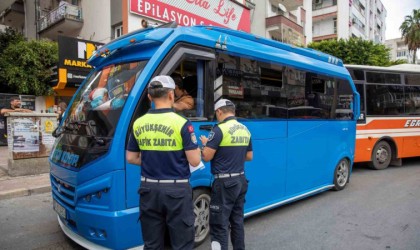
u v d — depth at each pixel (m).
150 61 3.57
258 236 4.62
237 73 4.51
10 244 4.23
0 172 7.87
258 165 4.89
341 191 7.08
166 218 2.70
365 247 4.29
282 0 24.52
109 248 3.42
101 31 15.31
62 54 11.59
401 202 6.30
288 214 5.57
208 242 4.28
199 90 4.04
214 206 3.45
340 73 6.82
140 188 2.73
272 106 5.10
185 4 13.84
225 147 3.45
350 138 7.22
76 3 17.33
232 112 3.62
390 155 9.87
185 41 3.87
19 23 23.78
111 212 3.33
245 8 17.36
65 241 4.34
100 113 3.64
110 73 4.00
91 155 3.46
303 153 5.80
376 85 9.45
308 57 6.11
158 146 2.66
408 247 4.29
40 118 7.71
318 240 4.50
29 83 13.93
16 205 5.87
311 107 5.97
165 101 2.77
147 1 12.47
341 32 36.59
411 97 10.22
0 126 13.18
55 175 4.08
